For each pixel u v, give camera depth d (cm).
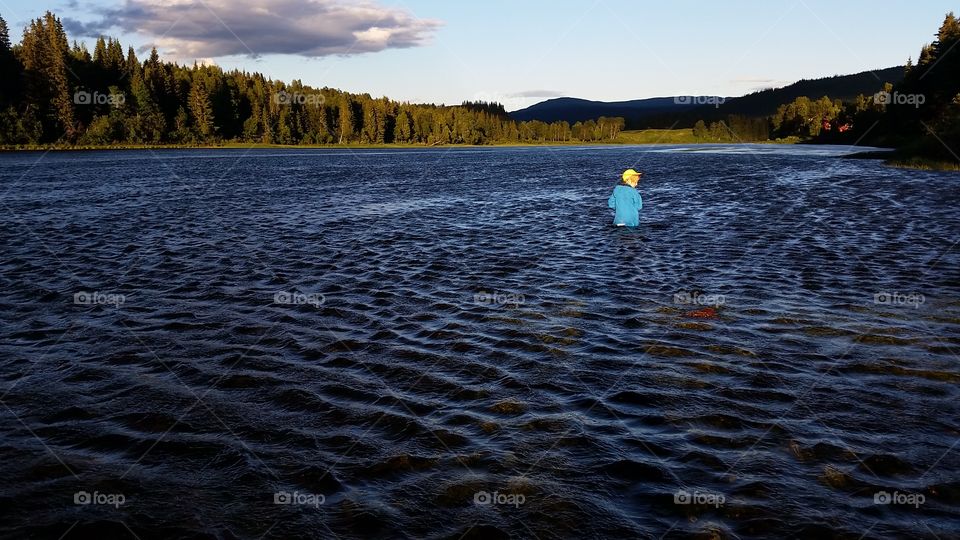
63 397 777
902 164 5375
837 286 1302
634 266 1527
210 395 781
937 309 1127
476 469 603
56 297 1258
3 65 9694
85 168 5719
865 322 1056
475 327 1050
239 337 1005
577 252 1725
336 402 757
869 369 850
